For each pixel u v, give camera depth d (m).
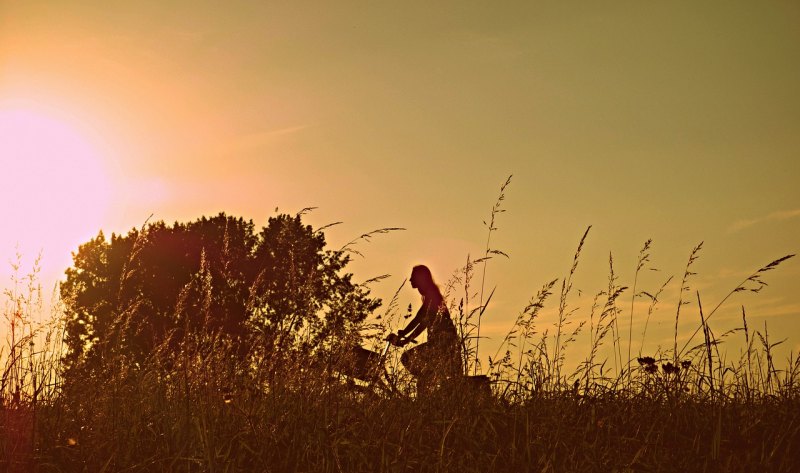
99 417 6.34
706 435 6.26
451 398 6.49
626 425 6.56
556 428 6.09
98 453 5.91
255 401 6.21
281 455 5.79
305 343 6.56
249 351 6.52
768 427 6.27
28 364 6.66
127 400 6.52
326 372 6.41
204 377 6.42
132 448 5.96
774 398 6.87
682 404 6.80
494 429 6.09
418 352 7.08
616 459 5.75
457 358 7.01
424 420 6.21
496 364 7.09
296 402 6.23
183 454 5.77
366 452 5.72
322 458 5.67
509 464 5.68
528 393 6.82
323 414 6.11
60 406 6.42
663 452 5.89
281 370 6.44
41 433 6.07
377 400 6.51
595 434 6.25
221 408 6.15
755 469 5.62
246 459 5.77
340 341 6.57
